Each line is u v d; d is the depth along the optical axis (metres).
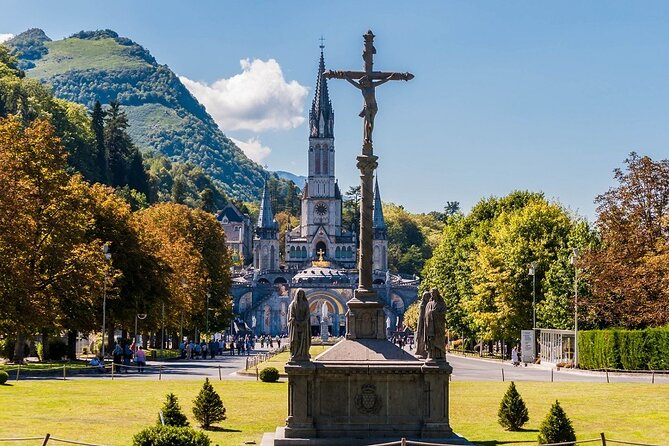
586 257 91.69
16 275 71.44
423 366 32.66
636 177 90.69
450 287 136.38
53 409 45.69
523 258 108.31
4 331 77.81
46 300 76.44
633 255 89.06
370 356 33.62
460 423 44.25
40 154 79.44
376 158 35.94
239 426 42.50
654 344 81.75
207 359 117.25
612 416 46.16
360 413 32.78
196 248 141.62
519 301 108.81
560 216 111.38
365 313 34.72
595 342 86.62
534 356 101.88
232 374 81.31
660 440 39.50
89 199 93.62
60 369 76.75
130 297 95.75
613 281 88.75
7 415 42.44
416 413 32.91
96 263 81.69
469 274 125.44
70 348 96.25
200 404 41.88
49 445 34.75
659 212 89.75
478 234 132.62
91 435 37.31
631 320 87.62
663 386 59.94
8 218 71.56
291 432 32.38
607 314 91.75
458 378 76.75
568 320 99.75
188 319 129.00
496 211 137.12
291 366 32.47
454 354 143.62
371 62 36.50
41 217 78.38
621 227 90.12
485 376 80.19
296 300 33.03
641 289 85.25
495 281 109.50
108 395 53.97
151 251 100.31
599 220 92.62
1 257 71.25
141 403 49.81
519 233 110.81
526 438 39.03
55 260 78.25
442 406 32.78
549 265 105.62
